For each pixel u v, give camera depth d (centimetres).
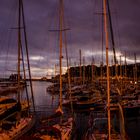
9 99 3434
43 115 3569
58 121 2480
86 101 4388
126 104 3797
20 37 2755
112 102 3472
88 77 8012
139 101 3978
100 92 5456
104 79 6756
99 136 1992
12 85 8281
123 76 6731
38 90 12375
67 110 4312
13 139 2056
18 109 2233
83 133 2630
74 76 8400
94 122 2431
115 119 2669
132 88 6388
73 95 5181
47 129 1922
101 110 4144
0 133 2020
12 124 2191
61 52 2614
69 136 2186
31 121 2494
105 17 1727
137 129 2998
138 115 3838
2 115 2044
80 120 3369
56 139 1853
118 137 1930
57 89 7844
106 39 1714
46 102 6034
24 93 9631
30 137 1711
